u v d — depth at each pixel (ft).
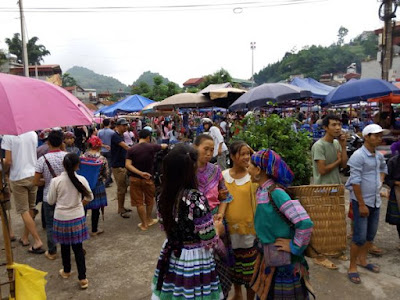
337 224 10.39
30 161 14.90
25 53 52.80
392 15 38.22
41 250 14.89
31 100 7.28
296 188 10.43
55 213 11.75
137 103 46.29
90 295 11.49
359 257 12.75
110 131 28.14
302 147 12.84
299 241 7.00
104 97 215.72
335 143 13.05
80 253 11.83
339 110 62.75
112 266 13.58
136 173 16.72
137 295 11.44
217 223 8.45
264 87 27.20
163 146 16.75
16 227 18.38
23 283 8.38
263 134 12.92
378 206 11.89
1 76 7.60
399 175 13.28
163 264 7.11
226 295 8.76
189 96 32.91
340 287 11.32
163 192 6.93
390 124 31.68
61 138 13.73
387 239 15.23
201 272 6.91
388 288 11.18
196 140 9.21
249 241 9.31
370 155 11.57
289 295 7.39
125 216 19.62
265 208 7.55
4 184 8.29
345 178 26.21
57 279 12.60
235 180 9.54
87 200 12.25
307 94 27.45
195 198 6.79
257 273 8.09
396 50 92.89
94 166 15.74
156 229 17.66
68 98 8.18
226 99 33.68
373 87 26.02
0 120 6.70
